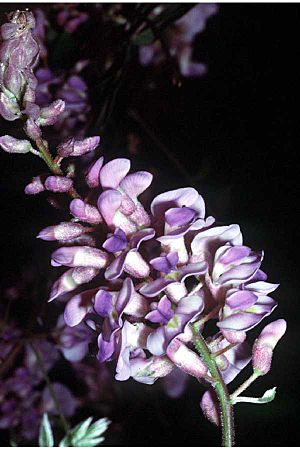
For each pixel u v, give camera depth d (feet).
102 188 1.25
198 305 1.22
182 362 1.25
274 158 2.03
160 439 1.82
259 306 1.25
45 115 1.31
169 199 1.25
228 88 2.09
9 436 1.84
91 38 1.97
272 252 1.91
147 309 1.24
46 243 1.94
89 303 1.24
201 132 2.08
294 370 1.80
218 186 2.02
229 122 2.08
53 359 1.87
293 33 2.07
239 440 1.75
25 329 1.85
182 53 2.08
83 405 1.86
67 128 1.95
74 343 1.85
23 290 1.90
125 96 2.04
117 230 1.22
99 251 1.25
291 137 2.03
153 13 1.98
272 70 2.08
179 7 1.96
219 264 1.24
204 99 2.09
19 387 1.86
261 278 1.27
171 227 1.23
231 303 1.23
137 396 1.86
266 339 1.29
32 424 1.84
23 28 1.29
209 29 2.08
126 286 1.21
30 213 1.93
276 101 2.07
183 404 1.84
